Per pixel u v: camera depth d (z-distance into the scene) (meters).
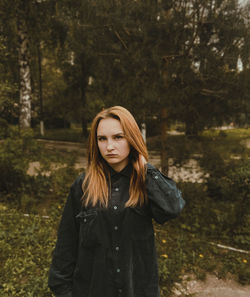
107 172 1.15
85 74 13.34
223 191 4.62
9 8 9.06
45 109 20.84
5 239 3.41
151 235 1.16
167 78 3.94
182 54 3.85
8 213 4.20
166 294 2.64
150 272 1.17
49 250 3.20
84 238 1.12
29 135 5.10
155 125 4.49
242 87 3.72
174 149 4.20
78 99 15.42
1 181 4.98
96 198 1.11
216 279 2.93
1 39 6.71
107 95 4.43
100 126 1.06
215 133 4.28
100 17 3.79
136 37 3.95
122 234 1.10
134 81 3.86
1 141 5.01
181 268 3.06
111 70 4.20
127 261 1.11
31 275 2.77
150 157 4.69
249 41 3.47
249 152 3.92
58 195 5.07
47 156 5.07
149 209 1.12
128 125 1.04
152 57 3.65
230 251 3.49
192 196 4.50
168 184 1.06
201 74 3.82
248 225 4.14
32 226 3.76
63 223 1.21
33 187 5.06
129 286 1.12
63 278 1.20
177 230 4.00
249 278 2.94
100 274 1.12
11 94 5.88
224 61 3.66
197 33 3.67
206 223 4.18
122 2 3.68
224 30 3.53
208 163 4.07
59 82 20.00
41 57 17.67
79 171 5.20
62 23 4.43
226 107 4.04
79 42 4.30
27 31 10.17
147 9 3.59
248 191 3.91
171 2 3.58
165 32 3.61
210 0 3.53
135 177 1.11
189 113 4.11
